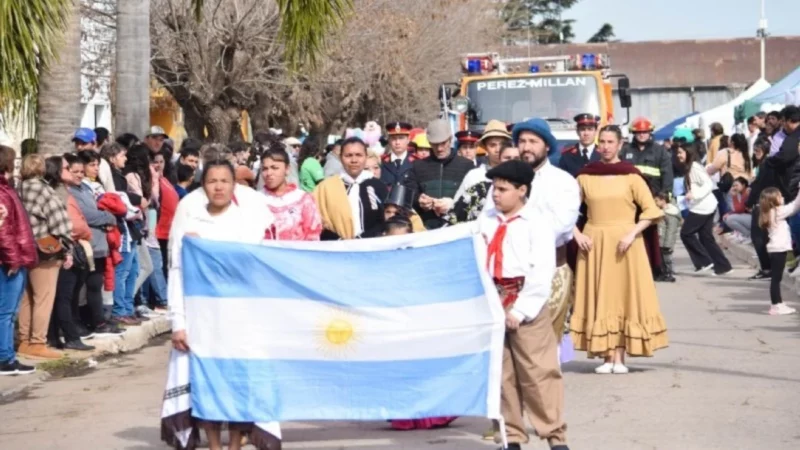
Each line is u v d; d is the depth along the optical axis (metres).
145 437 10.63
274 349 8.91
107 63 29.25
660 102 95.25
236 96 27.31
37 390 13.12
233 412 8.85
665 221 22.59
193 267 8.91
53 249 14.37
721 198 31.44
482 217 9.16
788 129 21.77
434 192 13.21
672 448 9.70
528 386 8.99
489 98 24.47
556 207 10.50
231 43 26.17
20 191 14.41
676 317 17.89
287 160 10.66
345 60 34.81
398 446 10.04
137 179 16.75
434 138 13.24
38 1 13.41
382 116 44.53
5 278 13.55
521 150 10.59
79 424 11.29
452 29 46.62
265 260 8.91
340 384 8.91
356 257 8.96
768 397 11.72
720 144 31.08
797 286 20.41
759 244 22.72
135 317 17.17
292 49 18.00
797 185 21.56
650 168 19.41
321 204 12.42
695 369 13.34
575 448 9.74
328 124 41.34
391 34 38.94
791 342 15.17
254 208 9.30
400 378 8.88
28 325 14.67
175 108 42.19
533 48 83.44
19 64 13.60
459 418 11.22
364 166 12.95
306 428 10.92
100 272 15.66
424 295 8.84
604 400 11.70
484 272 8.75
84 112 33.50
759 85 46.94
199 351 8.90
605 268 12.95
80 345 15.14
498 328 8.71
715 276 23.70
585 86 24.31
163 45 26.06
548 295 8.87
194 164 18.88
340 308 8.90
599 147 13.10
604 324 13.00
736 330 16.38
